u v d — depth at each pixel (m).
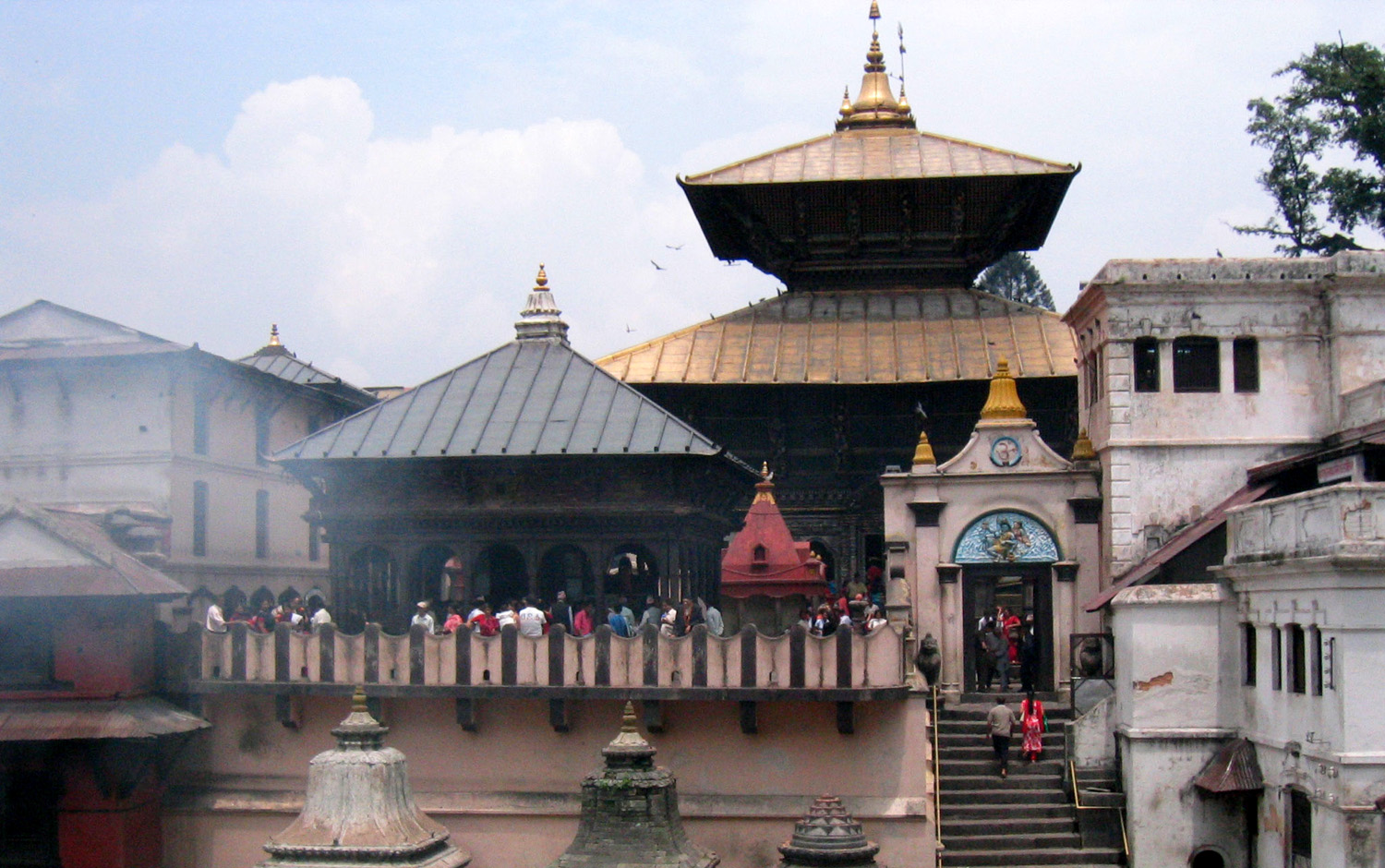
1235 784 34.38
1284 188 59.50
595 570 39.78
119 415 45.66
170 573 44.53
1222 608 35.97
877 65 62.19
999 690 41.41
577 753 37.03
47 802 36.75
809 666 35.56
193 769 38.47
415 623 37.09
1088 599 40.53
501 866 36.84
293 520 54.03
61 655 36.41
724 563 39.91
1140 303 40.12
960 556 41.25
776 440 51.94
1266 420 39.84
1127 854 35.47
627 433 40.03
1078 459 41.19
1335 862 30.67
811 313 55.50
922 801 35.56
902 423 51.78
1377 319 39.53
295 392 53.31
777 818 36.03
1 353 46.38
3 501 37.47
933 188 55.41
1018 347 52.12
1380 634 30.56
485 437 40.53
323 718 38.00
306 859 32.88
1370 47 58.34
